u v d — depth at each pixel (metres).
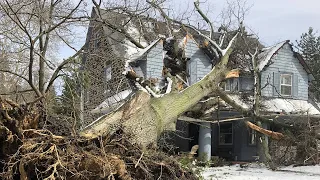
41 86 10.87
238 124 21.38
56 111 9.13
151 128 7.79
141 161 6.73
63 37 12.29
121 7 13.77
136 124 7.46
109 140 6.87
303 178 13.32
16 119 6.05
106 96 12.91
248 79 22.19
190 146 21.61
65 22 11.30
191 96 9.52
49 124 6.76
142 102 7.77
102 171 6.00
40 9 10.66
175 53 17.97
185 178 7.56
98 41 14.40
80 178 5.91
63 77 10.70
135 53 18.77
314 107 23.05
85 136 6.54
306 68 23.67
